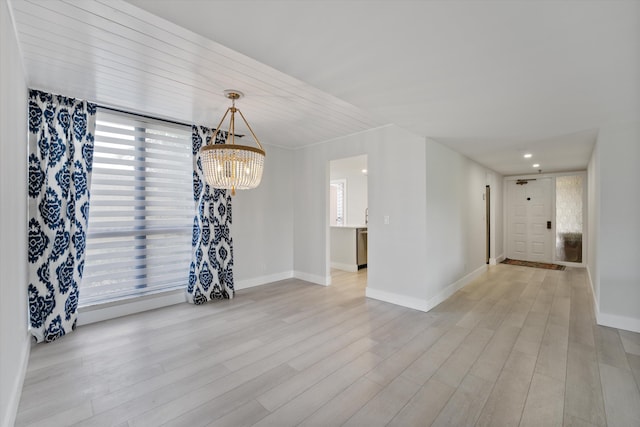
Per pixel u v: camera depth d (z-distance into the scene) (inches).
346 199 306.8
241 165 102.7
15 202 77.0
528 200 275.0
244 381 84.2
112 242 134.0
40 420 68.7
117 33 75.5
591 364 93.0
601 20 55.4
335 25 57.8
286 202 207.3
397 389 80.4
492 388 80.8
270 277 197.3
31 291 105.7
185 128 154.3
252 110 131.6
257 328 122.0
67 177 115.3
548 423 67.6
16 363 75.5
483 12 53.5
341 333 116.9
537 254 271.0
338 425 67.2
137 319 131.6
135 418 69.3
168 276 152.0
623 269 120.6
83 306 124.9
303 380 84.7
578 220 251.3
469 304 152.3
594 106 101.3
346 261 239.5
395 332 117.6
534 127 126.0
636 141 117.7
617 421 68.1
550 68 74.8
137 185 140.7
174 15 54.7
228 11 53.2
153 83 104.6
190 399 76.2
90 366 92.1
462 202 186.1
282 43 64.1
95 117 123.4
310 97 116.3
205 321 129.4
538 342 108.4
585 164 219.8
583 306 148.9
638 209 118.0
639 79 80.3
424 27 58.3
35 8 65.4
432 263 148.2
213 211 159.2
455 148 167.9
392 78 80.4
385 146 157.4
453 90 88.4
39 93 109.1
